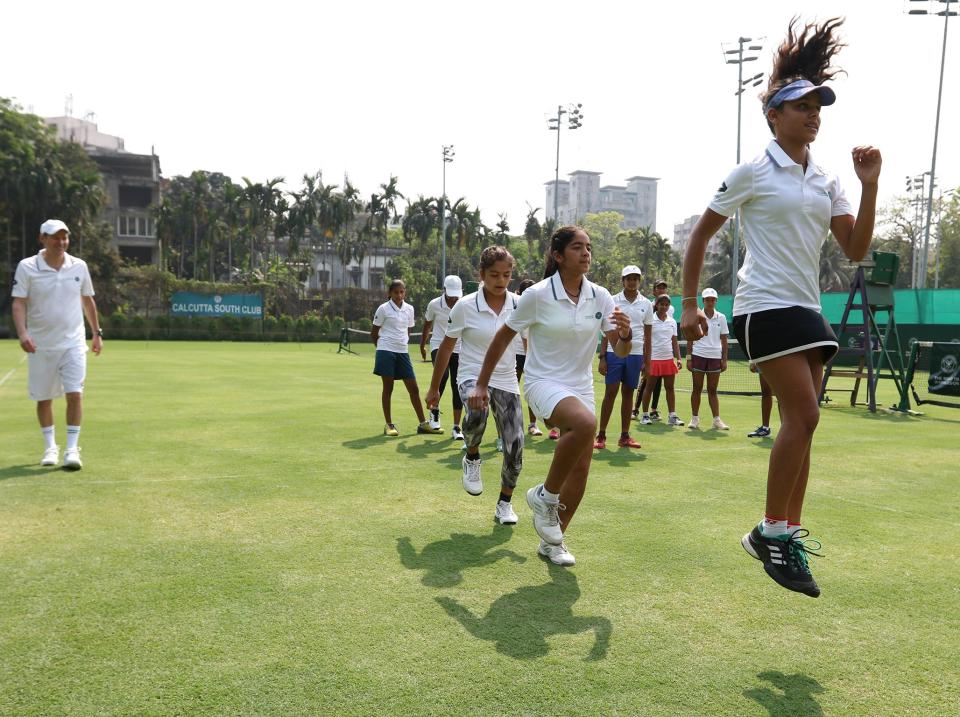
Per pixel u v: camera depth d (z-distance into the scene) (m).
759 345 2.87
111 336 42.06
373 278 89.06
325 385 13.41
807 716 2.14
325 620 2.78
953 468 6.12
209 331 43.53
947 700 2.25
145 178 67.69
